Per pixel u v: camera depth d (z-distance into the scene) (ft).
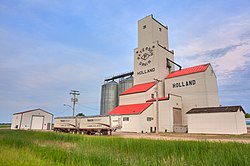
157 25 185.57
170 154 27.04
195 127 110.93
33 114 185.88
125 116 136.36
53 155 24.84
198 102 132.77
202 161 21.81
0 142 39.73
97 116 110.83
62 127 136.15
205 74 133.08
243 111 108.17
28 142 41.22
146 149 32.37
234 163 20.03
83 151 27.89
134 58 187.93
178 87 146.72
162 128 132.36
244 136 84.64
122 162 20.89
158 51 168.45
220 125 101.65
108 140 47.34
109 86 216.13
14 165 17.44
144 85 167.02
